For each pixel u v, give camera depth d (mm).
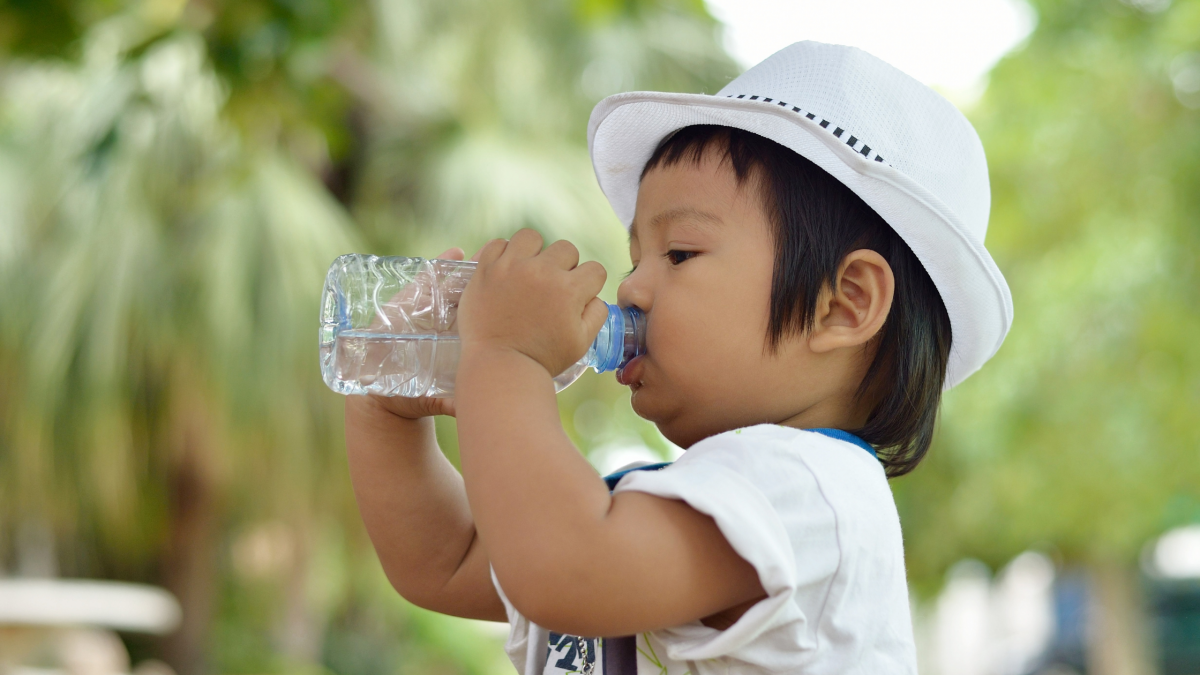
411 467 1146
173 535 4941
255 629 6281
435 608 1177
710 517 831
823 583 864
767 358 984
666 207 1030
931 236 1008
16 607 5141
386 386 1078
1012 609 13570
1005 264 6512
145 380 4207
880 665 885
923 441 1074
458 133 4766
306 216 4211
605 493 823
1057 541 8945
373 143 4754
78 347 4125
